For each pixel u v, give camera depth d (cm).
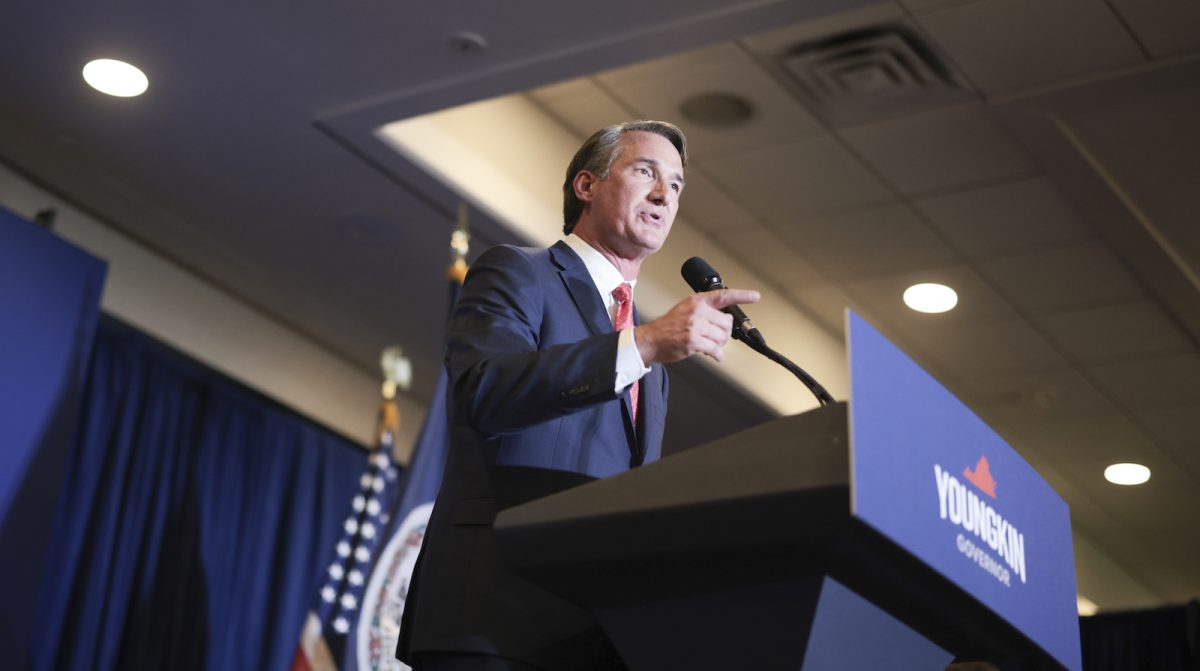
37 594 483
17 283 504
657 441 174
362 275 611
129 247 608
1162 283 614
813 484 120
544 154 575
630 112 562
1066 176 554
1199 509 842
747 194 607
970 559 132
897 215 608
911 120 542
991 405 760
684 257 627
